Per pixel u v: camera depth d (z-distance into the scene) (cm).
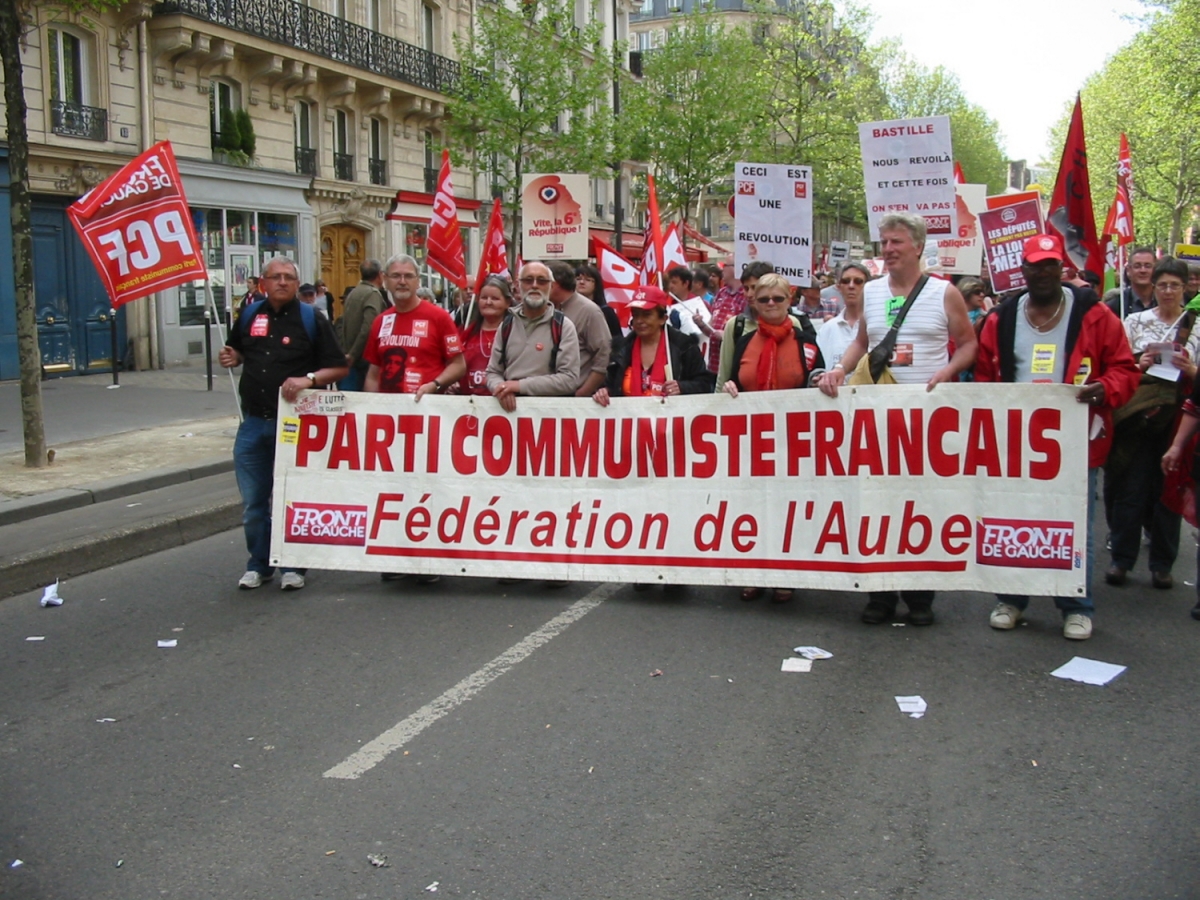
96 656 555
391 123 2789
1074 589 554
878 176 748
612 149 2877
